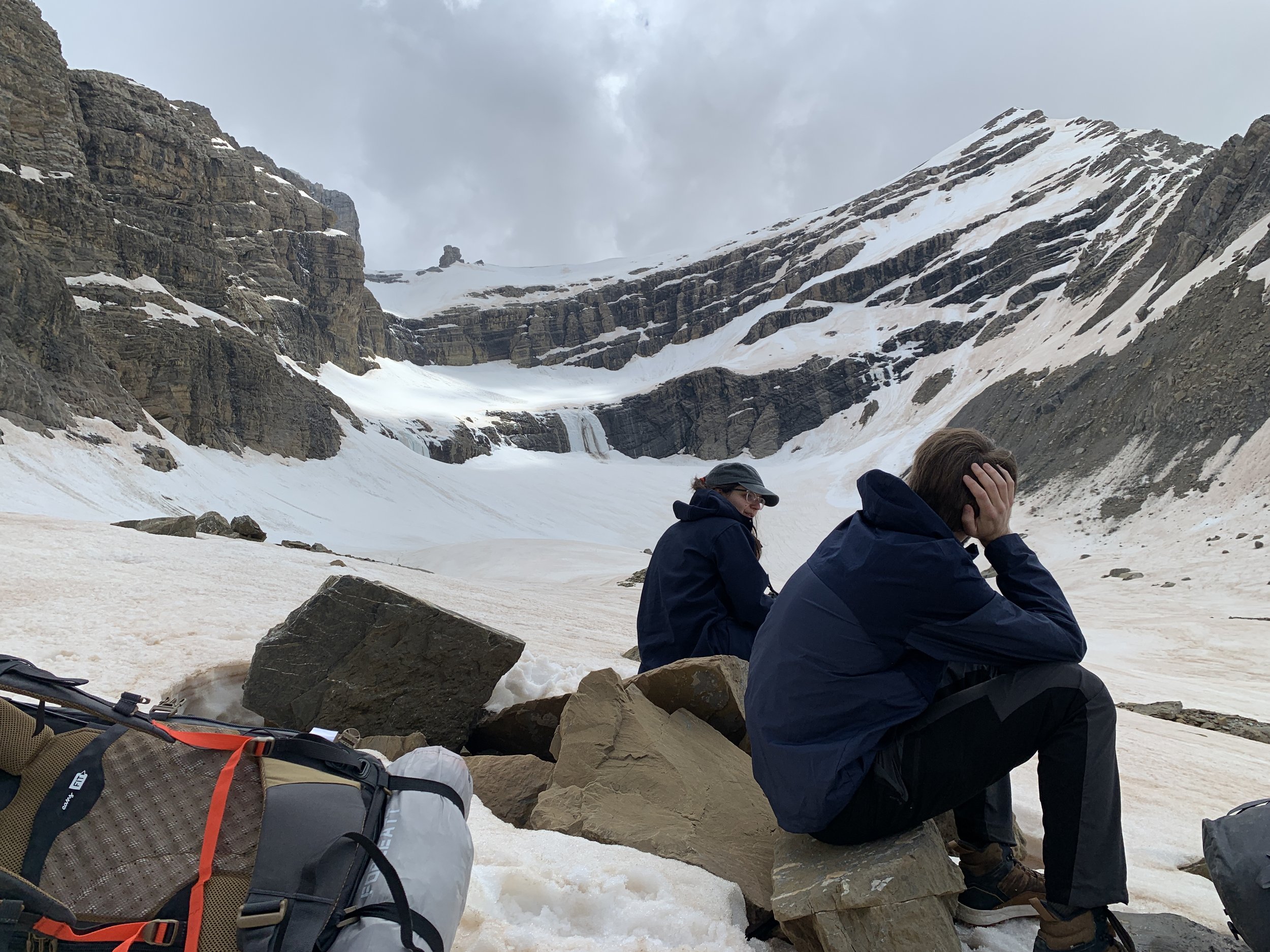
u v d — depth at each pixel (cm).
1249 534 4334
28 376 5581
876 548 249
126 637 571
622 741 359
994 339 13338
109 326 7456
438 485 11012
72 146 7725
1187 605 3481
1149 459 5884
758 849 308
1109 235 13888
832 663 252
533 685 572
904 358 14950
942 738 244
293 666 457
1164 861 414
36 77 7444
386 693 472
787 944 260
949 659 247
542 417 15775
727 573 436
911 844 245
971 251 16150
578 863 281
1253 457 5066
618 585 3241
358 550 6800
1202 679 2144
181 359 7988
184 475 6575
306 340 13375
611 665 796
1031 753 243
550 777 378
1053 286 13762
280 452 9262
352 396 13612
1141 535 5003
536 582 4278
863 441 13162
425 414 14112
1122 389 6881
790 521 9762
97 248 7825
